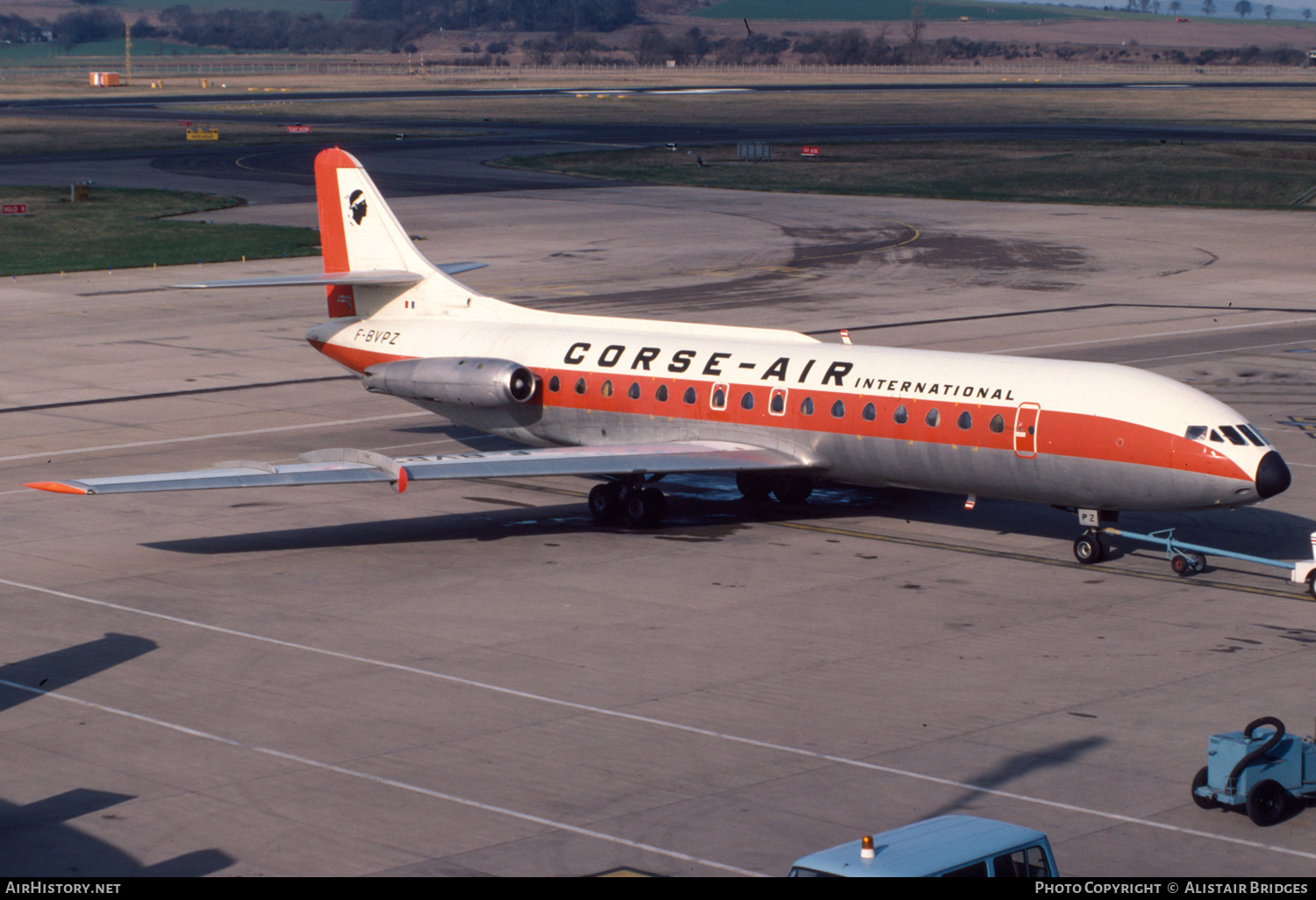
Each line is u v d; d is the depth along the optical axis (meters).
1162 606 50.50
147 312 124.62
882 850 25.12
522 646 46.09
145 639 46.97
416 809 34.03
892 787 35.12
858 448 58.81
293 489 70.19
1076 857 31.22
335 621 48.84
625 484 61.69
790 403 60.41
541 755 37.25
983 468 56.00
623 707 40.69
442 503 67.06
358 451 56.72
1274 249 159.50
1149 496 52.91
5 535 60.72
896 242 165.50
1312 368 96.81
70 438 79.88
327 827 33.03
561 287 134.38
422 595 51.94
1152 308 123.69
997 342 106.31
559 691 42.00
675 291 131.88
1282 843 32.06
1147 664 44.16
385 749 37.75
